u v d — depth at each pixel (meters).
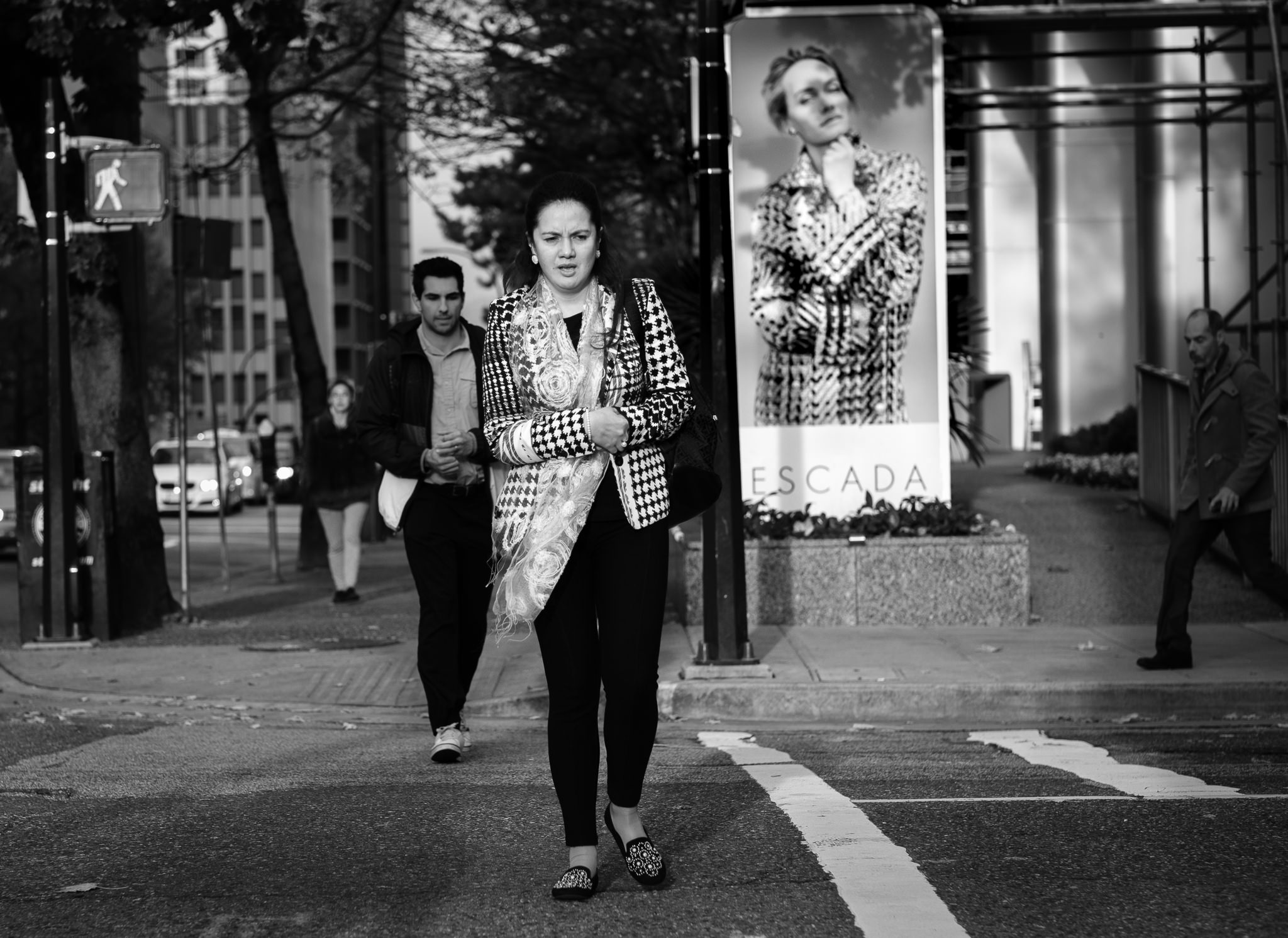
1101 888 4.99
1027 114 38.81
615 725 4.94
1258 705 9.35
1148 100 17.34
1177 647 9.86
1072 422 33.06
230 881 5.24
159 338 56.53
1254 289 17.73
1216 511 9.54
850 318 13.57
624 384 4.92
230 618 14.73
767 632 11.78
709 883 5.10
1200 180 24.50
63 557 12.74
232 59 20.45
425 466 7.62
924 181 13.62
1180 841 5.62
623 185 26.25
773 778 7.02
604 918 4.72
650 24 22.38
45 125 12.95
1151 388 16.91
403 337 7.84
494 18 22.67
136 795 6.82
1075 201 32.94
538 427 4.84
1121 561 14.65
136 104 14.60
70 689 10.58
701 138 10.00
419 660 7.76
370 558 22.84
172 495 38.38
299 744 8.38
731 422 9.96
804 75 13.60
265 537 29.67
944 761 7.60
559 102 24.50
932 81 13.64
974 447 16.02
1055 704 9.39
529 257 5.06
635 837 5.01
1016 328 39.22
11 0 12.93
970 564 12.12
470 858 5.51
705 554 9.98
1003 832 5.80
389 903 4.93
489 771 7.38
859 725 9.10
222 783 7.11
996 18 14.23
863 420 13.58
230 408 106.69
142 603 13.94
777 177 13.62
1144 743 8.27
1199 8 14.48
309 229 109.81
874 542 12.11
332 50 20.16
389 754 7.97
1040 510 17.81
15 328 49.62
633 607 4.90
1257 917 4.67
